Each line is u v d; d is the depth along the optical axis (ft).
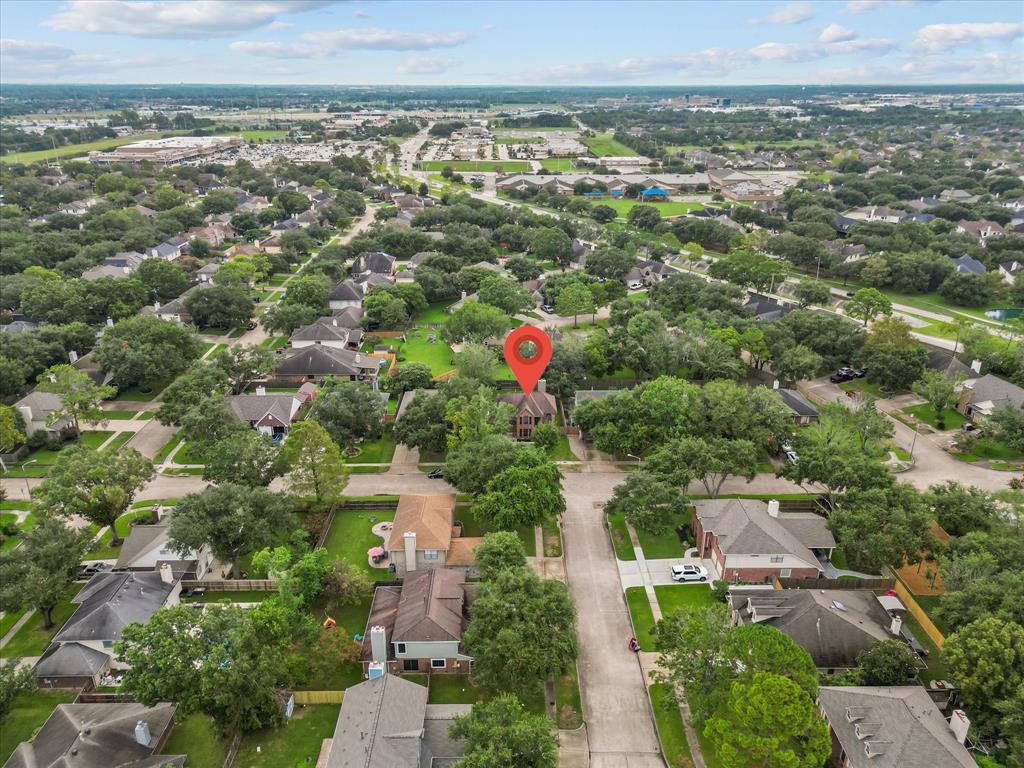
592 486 361.71
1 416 373.20
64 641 241.14
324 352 491.72
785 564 282.56
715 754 209.56
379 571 293.23
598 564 299.99
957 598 230.89
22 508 342.64
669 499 296.92
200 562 291.79
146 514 332.39
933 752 180.96
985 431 389.60
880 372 465.06
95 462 308.81
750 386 479.82
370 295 598.34
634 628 261.85
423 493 354.33
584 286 609.83
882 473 309.63
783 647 199.31
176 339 475.72
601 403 383.65
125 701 227.61
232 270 646.33
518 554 262.26
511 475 299.17
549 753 181.37
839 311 623.36
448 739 200.64
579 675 240.73
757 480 366.84
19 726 220.43
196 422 360.69
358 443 407.64
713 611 216.54
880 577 284.20
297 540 287.89
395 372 469.57
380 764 181.37
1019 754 183.42
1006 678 199.52
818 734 181.57
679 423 359.46
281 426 408.67
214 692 198.59
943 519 293.02
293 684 227.20
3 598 238.07
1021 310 611.06
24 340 465.47
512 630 216.13
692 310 603.67
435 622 237.25
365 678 237.25
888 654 218.18
